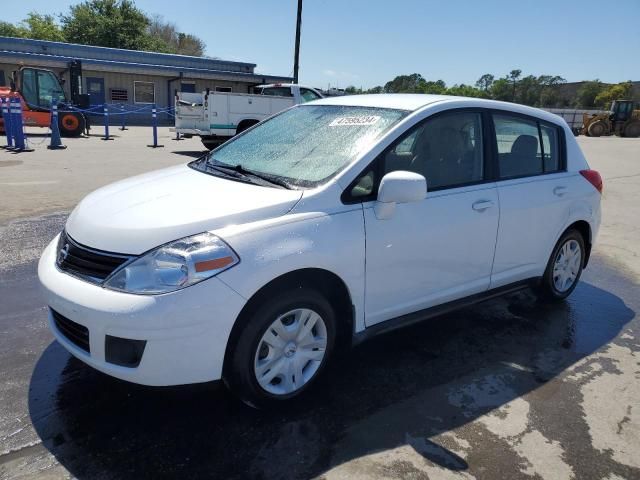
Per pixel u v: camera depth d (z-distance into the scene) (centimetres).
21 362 340
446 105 363
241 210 279
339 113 380
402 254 326
